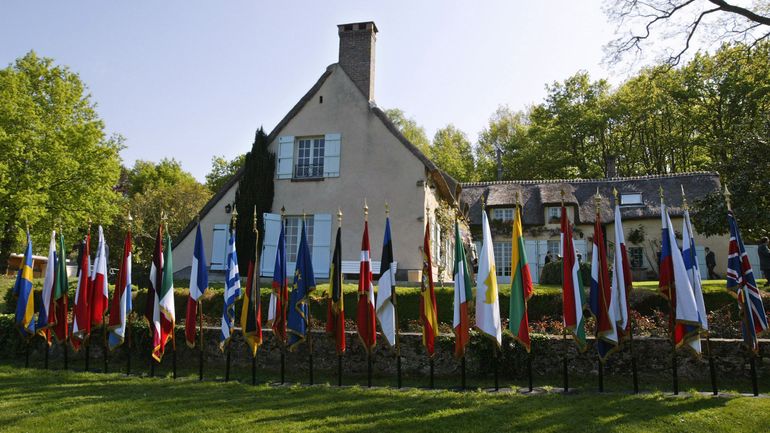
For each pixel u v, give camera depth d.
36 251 31.02
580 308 8.39
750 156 18.64
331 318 9.29
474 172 49.31
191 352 10.83
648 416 6.80
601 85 41.16
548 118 42.62
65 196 27.83
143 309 13.85
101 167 28.97
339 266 9.44
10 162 25.47
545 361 9.41
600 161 42.22
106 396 8.06
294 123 20.34
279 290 9.57
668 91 34.03
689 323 7.80
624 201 28.42
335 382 9.38
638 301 12.72
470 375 9.50
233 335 10.79
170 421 6.80
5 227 27.22
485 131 51.59
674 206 27.31
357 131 19.72
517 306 8.61
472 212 30.23
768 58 20.80
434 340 8.92
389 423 6.64
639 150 40.47
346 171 19.47
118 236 36.34
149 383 9.08
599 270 8.42
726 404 7.29
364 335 9.05
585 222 28.36
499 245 29.39
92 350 11.48
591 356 9.27
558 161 40.75
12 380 9.32
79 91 29.88
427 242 9.38
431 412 7.11
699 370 8.98
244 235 19.05
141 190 51.62
